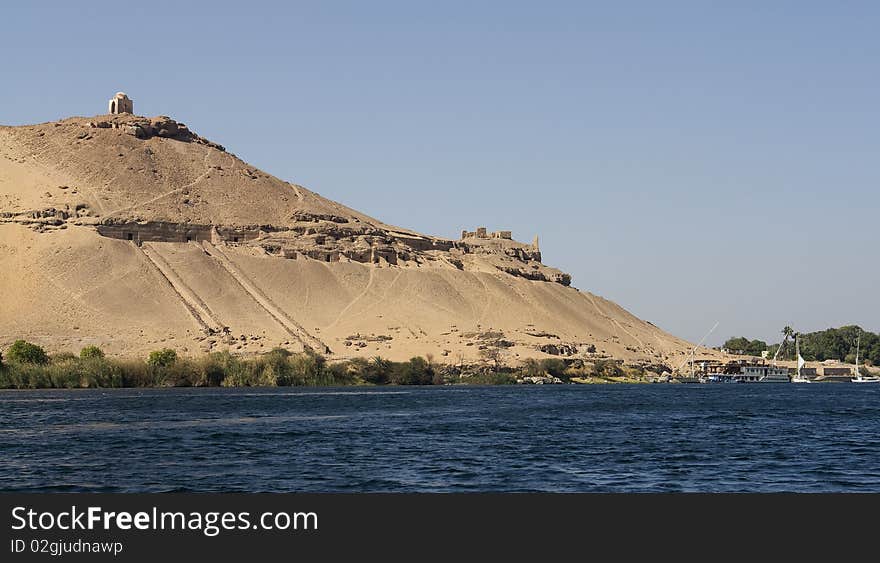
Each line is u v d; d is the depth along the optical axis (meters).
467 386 197.62
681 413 102.31
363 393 148.00
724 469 54.94
